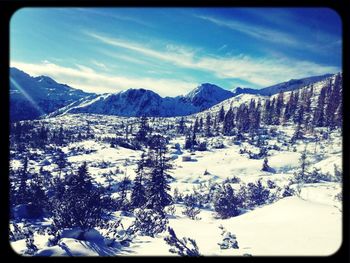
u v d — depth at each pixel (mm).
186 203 33031
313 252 8734
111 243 10828
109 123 178750
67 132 124125
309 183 31250
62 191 27609
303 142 80625
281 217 14883
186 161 69188
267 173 55500
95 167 64500
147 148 92875
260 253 9102
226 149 83188
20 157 68812
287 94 155375
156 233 15906
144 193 34344
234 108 186500
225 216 27266
